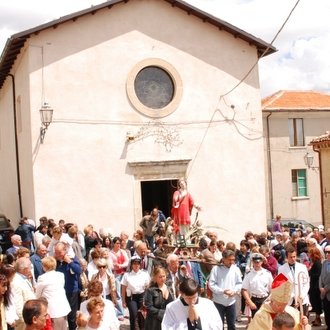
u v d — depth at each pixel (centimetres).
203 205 2145
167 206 2397
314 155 3816
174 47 2133
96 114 2034
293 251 1063
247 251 1368
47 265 934
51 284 923
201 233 1470
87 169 2017
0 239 1945
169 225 1461
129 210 2055
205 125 2161
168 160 2097
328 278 1144
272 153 3709
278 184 3719
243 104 2206
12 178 2484
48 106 1952
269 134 3716
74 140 2008
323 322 1305
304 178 3797
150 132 2094
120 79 2066
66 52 2008
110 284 1126
